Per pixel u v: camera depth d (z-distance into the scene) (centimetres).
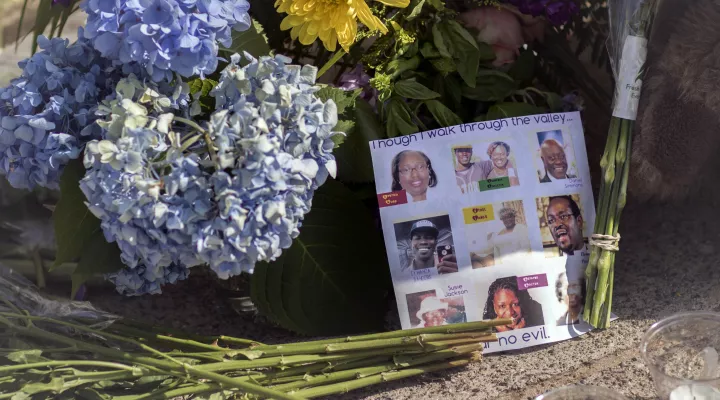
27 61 110
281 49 147
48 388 99
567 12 136
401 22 132
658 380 104
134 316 133
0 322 109
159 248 100
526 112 130
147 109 103
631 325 122
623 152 120
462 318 119
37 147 106
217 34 105
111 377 103
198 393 108
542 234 122
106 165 96
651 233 142
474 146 122
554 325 120
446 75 131
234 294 140
